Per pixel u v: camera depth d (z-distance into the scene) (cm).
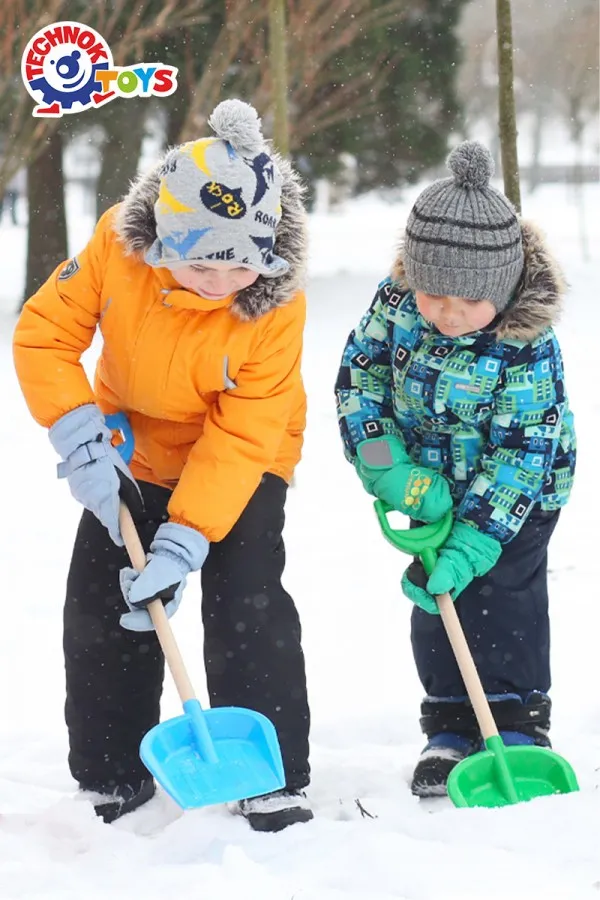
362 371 371
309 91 1503
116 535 329
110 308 330
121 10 1273
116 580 346
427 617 377
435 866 286
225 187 302
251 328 326
